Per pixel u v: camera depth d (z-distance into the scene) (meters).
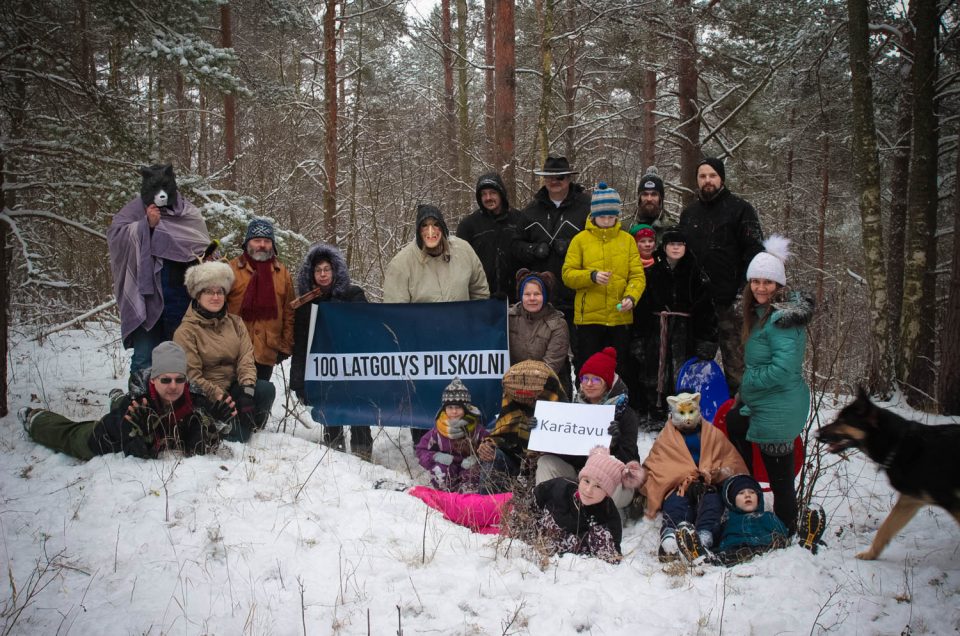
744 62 13.79
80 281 10.29
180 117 17.14
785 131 16.97
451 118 20.28
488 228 6.59
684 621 3.41
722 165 6.14
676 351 6.20
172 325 5.68
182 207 5.84
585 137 17.03
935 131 9.08
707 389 5.50
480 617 3.37
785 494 4.26
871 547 4.03
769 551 4.03
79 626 3.18
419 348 5.79
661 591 3.71
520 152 19.58
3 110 7.04
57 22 7.27
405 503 4.66
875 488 5.29
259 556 3.85
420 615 3.37
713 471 4.48
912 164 9.09
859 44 9.06
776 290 4.27
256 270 5.82
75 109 7.50
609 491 4.12
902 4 11.58
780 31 13.88
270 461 5.12
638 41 13.63
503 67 10.45
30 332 9.50
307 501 4.54
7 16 6.48
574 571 3.87
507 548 4.05
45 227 8.85
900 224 11.89
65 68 6.84
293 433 6.29
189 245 5.75
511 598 3.55
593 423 4.73
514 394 5.08
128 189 7.30
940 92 10.60
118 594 3.46
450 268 5.93
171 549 3.89
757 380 4.18
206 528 4.08
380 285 13.64
